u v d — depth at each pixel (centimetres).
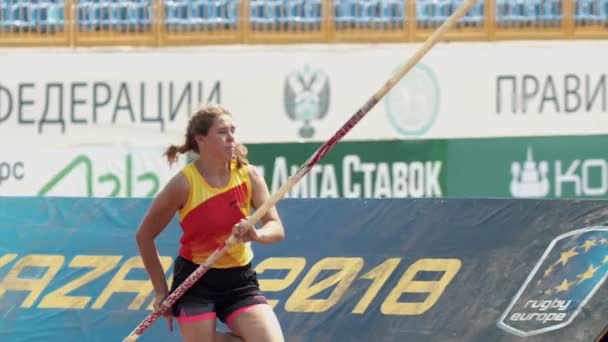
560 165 3481
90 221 1789
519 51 3519
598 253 1750
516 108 3509
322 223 1780
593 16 3519
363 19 3538
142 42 3569
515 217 1764
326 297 1769
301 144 3478
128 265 1778
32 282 1783
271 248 1775
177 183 1445
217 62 3547
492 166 3481
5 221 1788
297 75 3534
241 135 3528
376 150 3478
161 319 1767
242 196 1472
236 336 1508
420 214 1775
